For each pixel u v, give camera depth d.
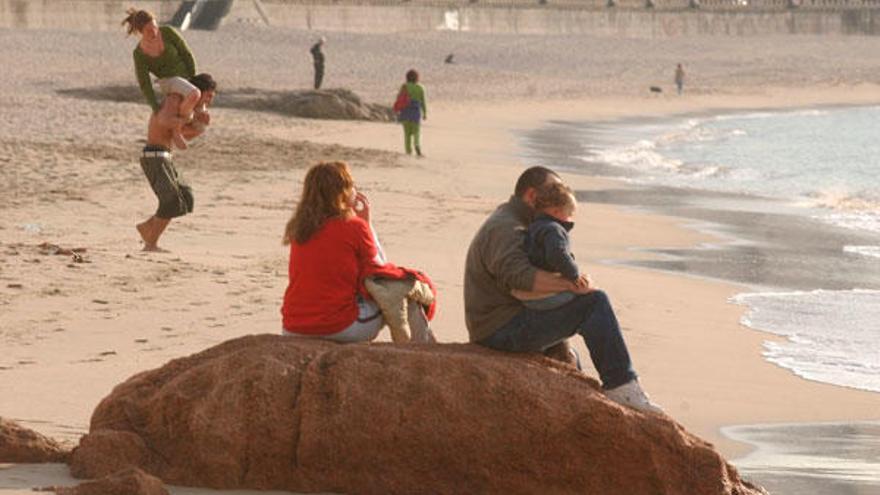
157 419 17.08
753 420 23.20
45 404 21.50
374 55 195.38
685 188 67.94
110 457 16.66
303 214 18.02
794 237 49.69
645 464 16.41
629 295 35.47
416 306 18.45
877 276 40.69
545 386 16.55
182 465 16.81
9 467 17.03
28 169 57.00
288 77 162.75
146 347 26.05
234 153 70.44
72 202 48.38
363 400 16.58
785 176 76.50
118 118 90.88
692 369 27.08
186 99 35.53
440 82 174.00
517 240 17.16
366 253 18.05
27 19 191.38
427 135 97.69
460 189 60.84
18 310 28.80
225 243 40.88
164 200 36.16
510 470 16.52
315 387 16.70
